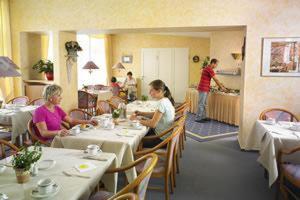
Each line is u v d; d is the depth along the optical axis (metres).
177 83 9.89
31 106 4.50
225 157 3.95
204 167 3.56
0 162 1.85
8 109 4.19
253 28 4.11
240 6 4.14
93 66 7.50
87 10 4.81
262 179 3.20
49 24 5.07
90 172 1.69
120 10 4.65
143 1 4.54
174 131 2.54
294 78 4.06
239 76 6.57
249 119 4.23
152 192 2.85
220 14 4.23
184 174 3.32
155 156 1.74
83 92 6.00
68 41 5.34
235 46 6.71
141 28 4.62
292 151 2.47
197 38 9.57
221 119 6.27
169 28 4.56
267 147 2.81
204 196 2.77
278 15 4.02
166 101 3.13
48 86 2.81
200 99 6.26
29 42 5.58
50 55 6.26
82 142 2.50
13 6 5.23
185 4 4.37
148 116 3.66
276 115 3.66
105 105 4.30
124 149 2.41
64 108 5.30
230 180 3.16
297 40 3.99
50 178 1.60
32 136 2.79
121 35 10.01
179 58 9.77
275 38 4.05
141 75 10.05
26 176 1.54
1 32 5.17
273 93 4.14
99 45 9.44
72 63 5.45
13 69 2.74
